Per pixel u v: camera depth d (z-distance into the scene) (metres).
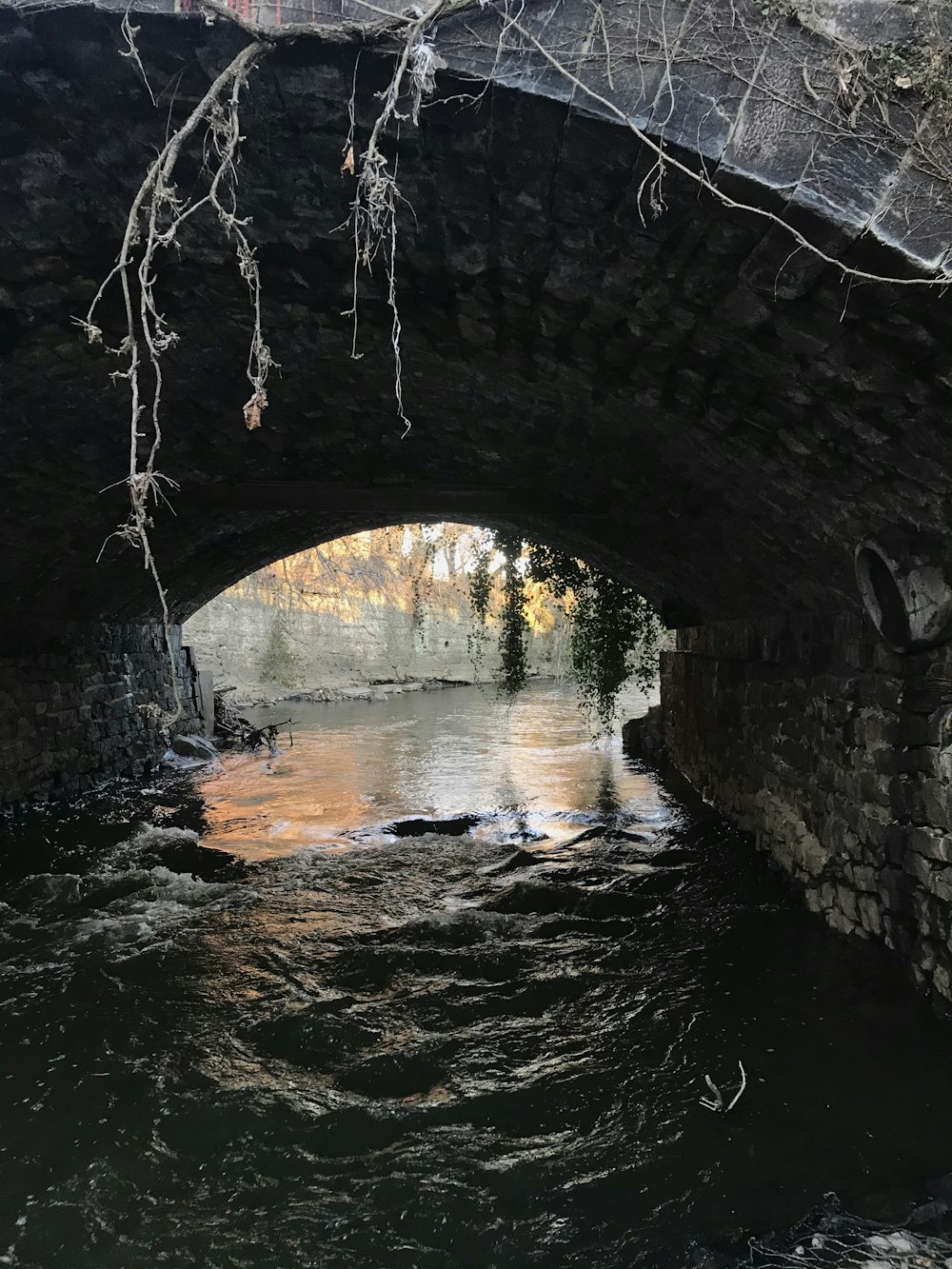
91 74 2.20
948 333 2.17
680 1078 3.27
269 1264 2.40
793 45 1.96
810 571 4.40
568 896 5.42
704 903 5.24
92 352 3.62
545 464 4.99
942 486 2.76
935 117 1.93
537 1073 3.36
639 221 2.31
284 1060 3.49
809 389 2.74
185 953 4.60
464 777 9.84
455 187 2.42
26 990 4.14
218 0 2.00
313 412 4.50
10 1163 2.83
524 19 2.04
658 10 1.99
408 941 4.75
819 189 1.99
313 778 9.90
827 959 4.29
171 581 9.38
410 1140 2.94
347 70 2.12
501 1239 2.46
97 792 8.89
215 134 2.19
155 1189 2.71
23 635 7.66
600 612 9.75
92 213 2.72
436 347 3.46
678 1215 2.52
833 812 4.67
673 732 10.26
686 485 4.38
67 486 5.40
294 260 2.94
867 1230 2.41
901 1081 3.16
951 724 3.32
